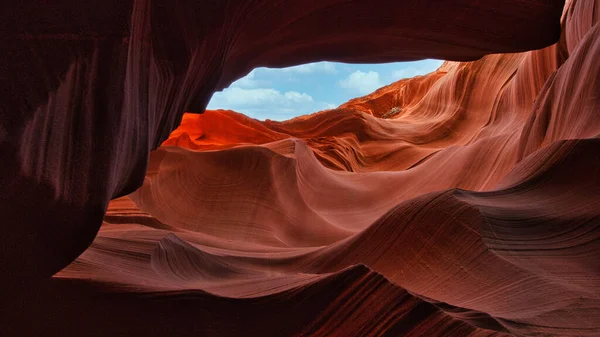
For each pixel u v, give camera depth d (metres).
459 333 2.40
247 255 5.99
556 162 4.84
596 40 6.93
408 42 5.99
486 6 5.38
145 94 2.85
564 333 2.51
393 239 4.35
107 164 2.24
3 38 1.95
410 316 2.55
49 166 2.00
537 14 5.48
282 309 2.74
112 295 2.62
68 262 2.26
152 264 3.86
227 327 2.62
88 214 2.21
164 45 3.11
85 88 2.13
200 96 5.05
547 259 3.54
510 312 2.83
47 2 2.04
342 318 2.66
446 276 3.66
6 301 2.21
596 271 3.34
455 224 3.91
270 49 5.82
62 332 2.38
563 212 4.11
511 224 3.93
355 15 5.37
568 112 7.27
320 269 4.81
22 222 2.02
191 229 9.57
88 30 2.11
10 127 1.85
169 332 2.54
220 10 3.55
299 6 5.02
